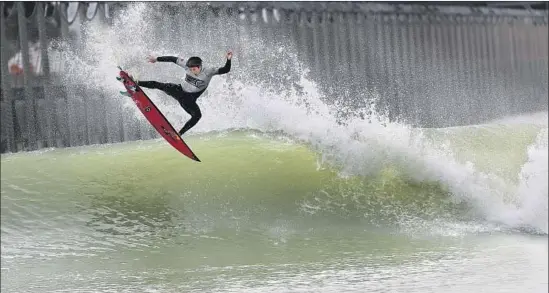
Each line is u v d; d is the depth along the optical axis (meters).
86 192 40.97
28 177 43.12
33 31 63.50
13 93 63.03
